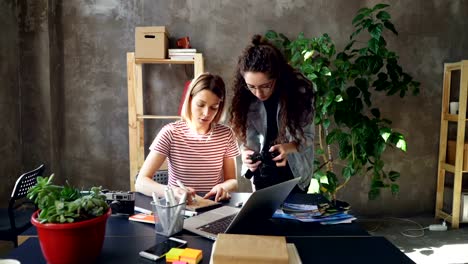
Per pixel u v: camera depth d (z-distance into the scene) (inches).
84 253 40.6
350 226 55.4
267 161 83.0
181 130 77.2
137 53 120.6
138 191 69.7
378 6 117.2
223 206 63.1
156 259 42.5
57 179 137.6
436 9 140.6
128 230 53.0
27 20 129.1
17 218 94.8
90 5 134.5
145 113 139.1
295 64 127.4
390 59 121.4
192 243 48.1
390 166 146.1
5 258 42.8
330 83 120.0
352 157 124.2
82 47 135.6
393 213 147.8
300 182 86.0
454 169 135.0
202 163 77.3
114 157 139.9
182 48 128.1
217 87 74.4
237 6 136.9
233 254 36.8
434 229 133.4
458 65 132.4
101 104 137.9
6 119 125.1
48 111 131.9
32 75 130.6
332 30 138.8
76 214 39.9
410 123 143.9
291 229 54.0
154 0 135.3
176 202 52.1
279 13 137.7
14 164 129.8
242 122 83.8
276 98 81.4
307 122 80.7
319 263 42.8
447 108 140.1
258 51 70.9
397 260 43.7
